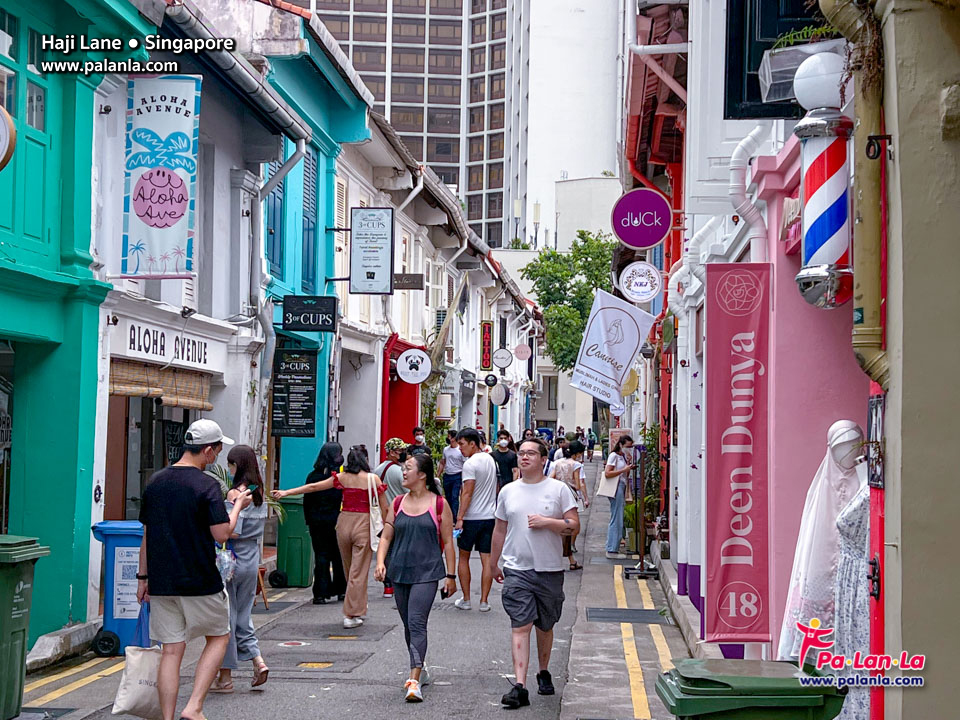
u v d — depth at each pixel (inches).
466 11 4264.3
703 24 389.1
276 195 707.4
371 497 481.7
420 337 1149.1
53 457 419.5
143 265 446.9
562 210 3235.7
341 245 866.1
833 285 226.4
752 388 335.9
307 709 335.9
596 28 3811.5
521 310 2012.8
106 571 408.2
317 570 546.9
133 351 476.7
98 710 327.9
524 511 347.6
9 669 297.3
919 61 183.5
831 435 273.0
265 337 640.4
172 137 449.4
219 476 383.6
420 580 359.6
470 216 4284.0
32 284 394.9
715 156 385.4
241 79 516.7
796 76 231.6
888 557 184.9
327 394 812.6
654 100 697.0
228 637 313.7
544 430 1683.1
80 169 423.2
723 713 182.7
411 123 4281.5
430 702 346.6
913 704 177.8
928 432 179.6
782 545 328.8
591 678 379.9
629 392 1082.7
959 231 180.7
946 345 180.1
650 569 680.4
